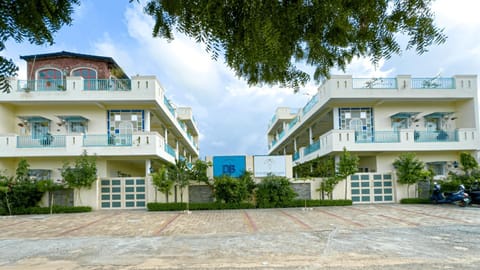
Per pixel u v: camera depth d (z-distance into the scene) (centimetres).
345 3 223
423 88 1908
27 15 209
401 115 1973
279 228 953
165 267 554
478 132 1881
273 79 300
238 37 212
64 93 1759
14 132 1858
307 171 1759
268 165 1702
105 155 1728
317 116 2278
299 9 214
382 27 238
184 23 216
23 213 1502
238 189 1554
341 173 1605
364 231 883
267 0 198
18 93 1739
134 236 871
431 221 1060
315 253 634
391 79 1911
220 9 196
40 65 1939
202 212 1459
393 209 1445
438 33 230
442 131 1905
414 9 226
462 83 1930
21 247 750
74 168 1588
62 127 1878
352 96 1861
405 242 730
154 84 1778
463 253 623
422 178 1691
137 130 1892
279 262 571
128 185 1644
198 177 1573
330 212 1364
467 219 1100
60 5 224
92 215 1419
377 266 539
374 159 1989
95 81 1792
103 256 643
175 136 2786
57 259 626
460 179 1691
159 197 1619
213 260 592
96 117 1886
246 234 859
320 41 251
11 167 1831
